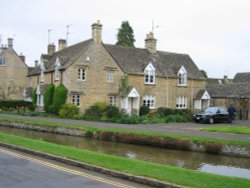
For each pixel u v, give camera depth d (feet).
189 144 73.05
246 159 65.36
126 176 41.45
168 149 75.46
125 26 256.32
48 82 159.33
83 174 42.63
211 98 179.73
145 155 68.33
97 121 125.80
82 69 146.51
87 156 51.98
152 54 170.30
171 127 106.83
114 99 153.28
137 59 162.81
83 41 159.02
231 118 139.33
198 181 38.55
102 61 150.30
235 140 71.82
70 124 104.47
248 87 171.12
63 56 152.35
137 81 155.74
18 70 226.58
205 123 133.18
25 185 35.91
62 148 59.11
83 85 146.30
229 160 64.44
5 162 48.29
